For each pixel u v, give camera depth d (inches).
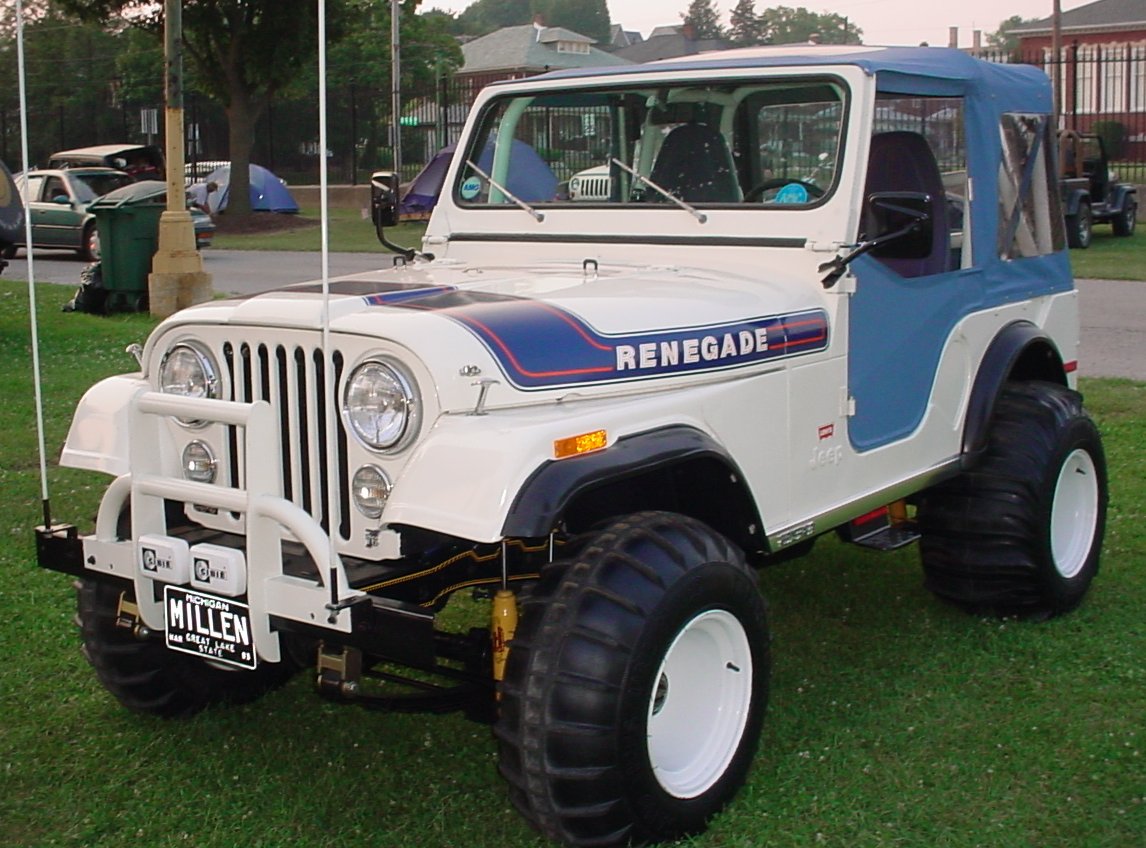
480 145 186.4
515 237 179.6
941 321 176.9
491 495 114.1
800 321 152.6
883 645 185.6
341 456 129.2
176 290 529.3
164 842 134.0
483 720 135.9
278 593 122.5
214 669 163.0
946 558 188.5
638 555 124.0
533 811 121.4
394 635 116.5
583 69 182.7
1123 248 766.5
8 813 140.2
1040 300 204.7
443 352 122.6
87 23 1103.0
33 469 278.2
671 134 171.9
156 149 1070.4
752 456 146.3
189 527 142.7
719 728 135.5
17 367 393.4
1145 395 341.1
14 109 1836.9
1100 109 1058.7
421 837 134.4
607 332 134.5
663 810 125.7
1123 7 1754.4
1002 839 131.2
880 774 145.3
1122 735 153.9
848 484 162.1
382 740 158.2
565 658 118.7
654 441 128.1
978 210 185.9
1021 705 163.5
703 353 140.9
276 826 136.6
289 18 1094.4
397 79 1269.7
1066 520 197.6
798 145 162.4
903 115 170.4
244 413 122.4
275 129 1663.4
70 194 834.8
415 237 961.5
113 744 156.8
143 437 133.0
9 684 173.3
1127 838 131.6
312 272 722.8
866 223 162.6
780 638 188.9
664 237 168.7
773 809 137.4
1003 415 189.6
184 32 1094.4
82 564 139.2
